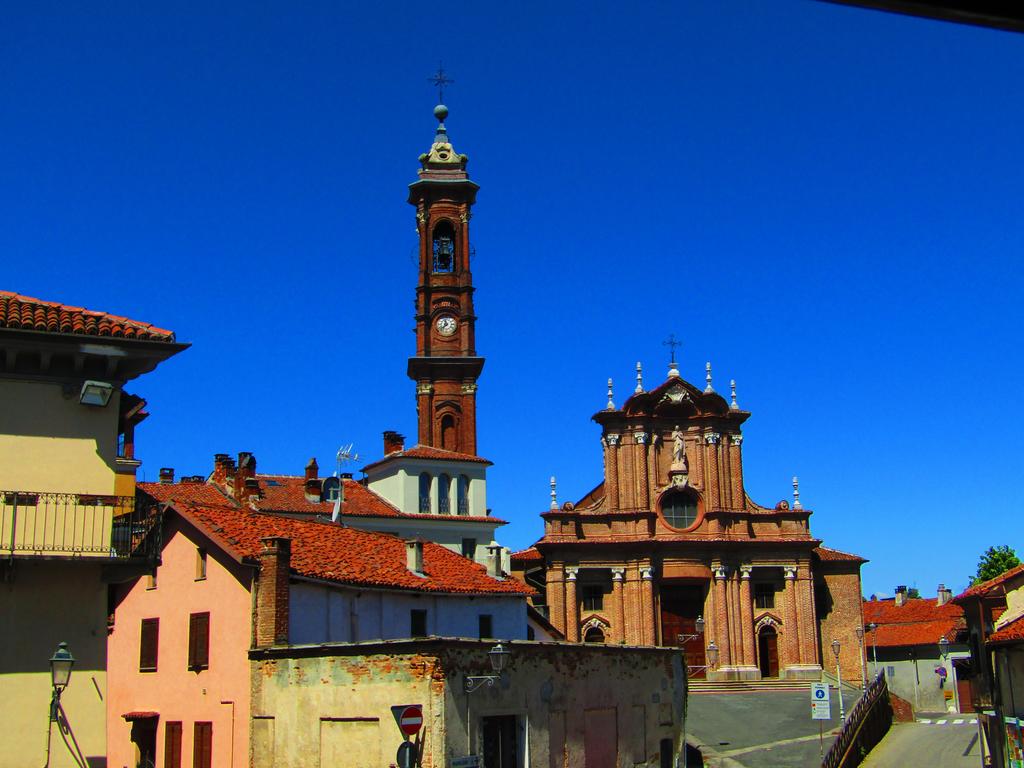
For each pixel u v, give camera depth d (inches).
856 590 3203.7
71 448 985.5
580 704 1369.3
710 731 2212.1
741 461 3218.5
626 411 3208.7
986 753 1699.1
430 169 3752.5
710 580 3105.3
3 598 945.5
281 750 1274.6
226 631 1387.8
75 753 941.8
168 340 1002.1
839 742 1814.7
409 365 3570.4
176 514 1512.1
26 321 959.6
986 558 3907.5
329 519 2650.1
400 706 1085.8
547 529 3129.9
